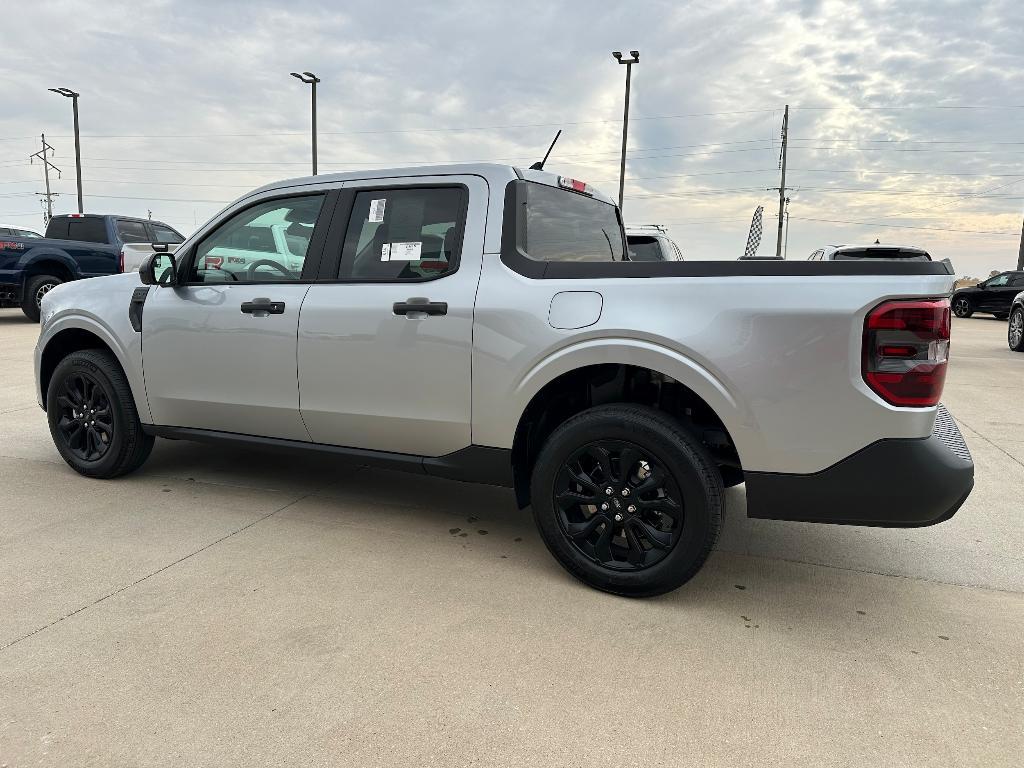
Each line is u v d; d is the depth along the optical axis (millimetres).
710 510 2674
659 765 1899
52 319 4234
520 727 2039
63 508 3740
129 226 13484
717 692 2236
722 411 2631
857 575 3176
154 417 3984
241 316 3598
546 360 2887
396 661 2359
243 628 2541
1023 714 2158
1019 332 12508
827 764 1917
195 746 1926
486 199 3133
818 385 2512
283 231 3615
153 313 3861
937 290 2402
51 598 2732
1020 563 3336
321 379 3418
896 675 2361
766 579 3111
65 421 4266
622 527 2852
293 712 2078
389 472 4578
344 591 2859
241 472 4484
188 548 3252
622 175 23859
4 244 11742
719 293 2637
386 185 3367
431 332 3121
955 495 2500
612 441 2799
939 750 1982
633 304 2748
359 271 3375
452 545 3385
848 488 2543
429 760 1894
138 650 2383
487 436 3088
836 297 2482
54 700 2105
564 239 3451
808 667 2396
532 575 3070
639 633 2596
